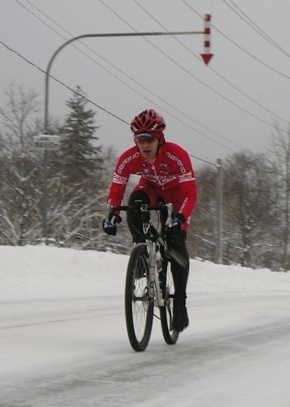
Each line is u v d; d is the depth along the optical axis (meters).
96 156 83.94
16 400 6.99
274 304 17.64
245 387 7.79
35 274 26.17
